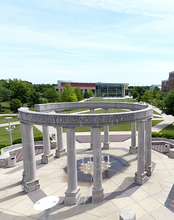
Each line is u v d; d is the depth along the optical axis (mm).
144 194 12531
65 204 11641
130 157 19656
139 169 14039
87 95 113750
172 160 18531
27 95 73312
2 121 47906
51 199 8336
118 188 13422
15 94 72188
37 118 12062
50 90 80500
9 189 13727
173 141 23375
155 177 14945
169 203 11453
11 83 85125
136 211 10719
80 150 22719
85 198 12289
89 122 11227
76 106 20812
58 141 20453
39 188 13773
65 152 20953
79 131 34781
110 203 11586
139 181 13945
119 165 17594
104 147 22688
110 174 15750
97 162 11633
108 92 136250
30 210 11219
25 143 13102
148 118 14172
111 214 10516
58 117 11344
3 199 12414
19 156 21312
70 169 11602
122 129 35719
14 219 10422
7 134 34031
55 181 14812
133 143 20781
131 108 19297
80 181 14734
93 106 21172
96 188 11859
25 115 12789
